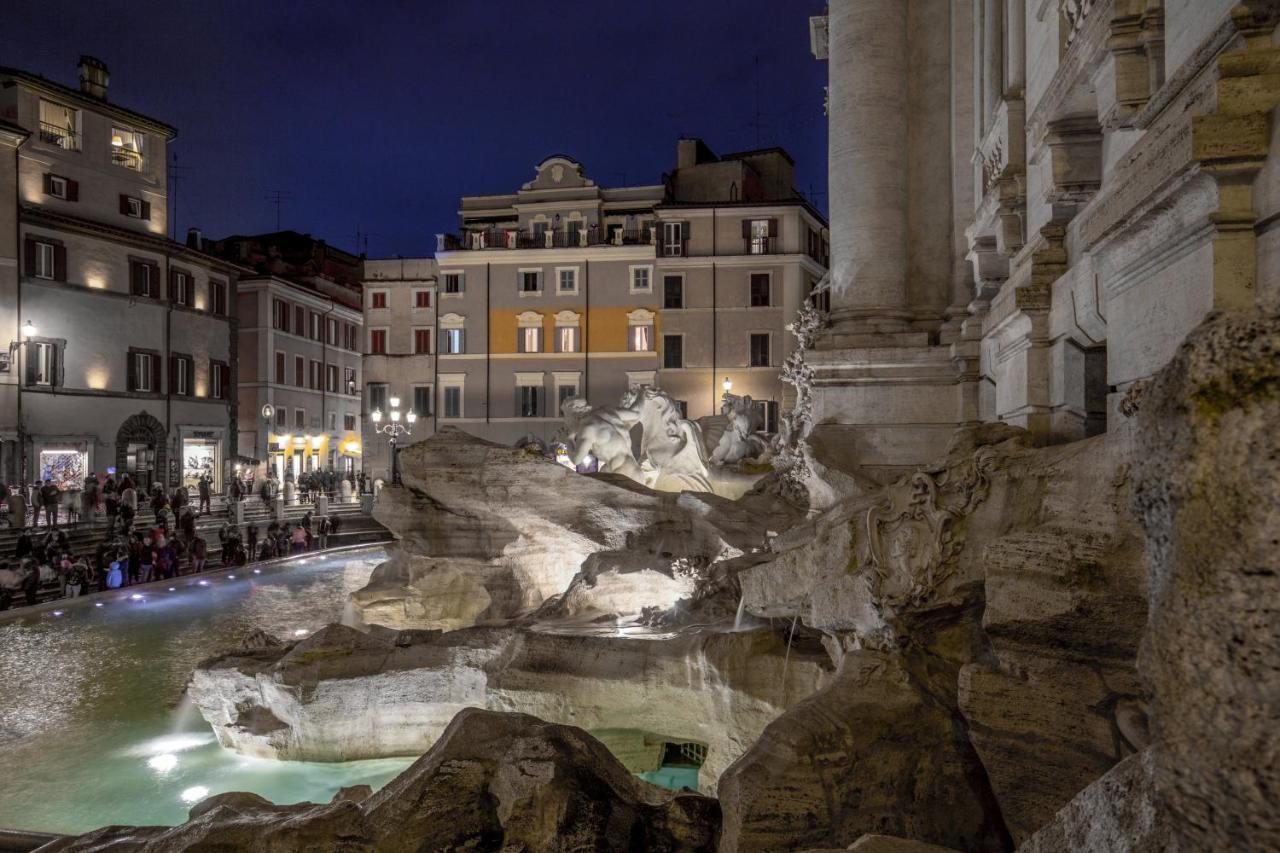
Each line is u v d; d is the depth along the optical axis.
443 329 55.75
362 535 38.47
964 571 6.16
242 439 57.56
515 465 14.70
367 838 5.08
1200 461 1.96
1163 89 4.93
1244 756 1.82
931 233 14.21
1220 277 4.31
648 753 9.64
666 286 51.81
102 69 43.66
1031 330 8.77
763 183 57.22
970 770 5.87
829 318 14.50
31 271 39.28
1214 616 1.89
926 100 14.22
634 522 14.30
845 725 5.74
